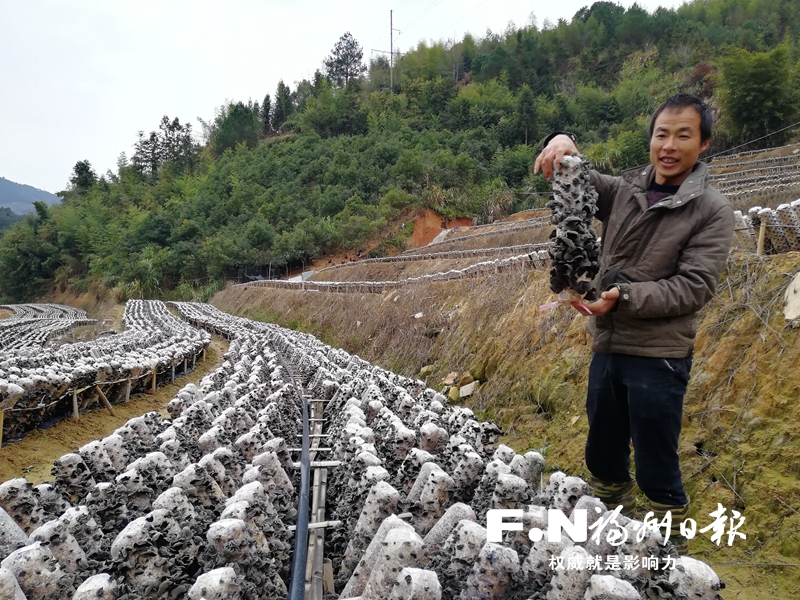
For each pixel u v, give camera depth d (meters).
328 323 21.77
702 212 3.31
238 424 6.98
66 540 3.63
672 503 3.49
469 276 14.95
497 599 3.00
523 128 63.25
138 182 90.06
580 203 3.04
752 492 5.05
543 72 82.06
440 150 60.97
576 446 6.93
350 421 6.61
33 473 7.69
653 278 3.41
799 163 26.16
